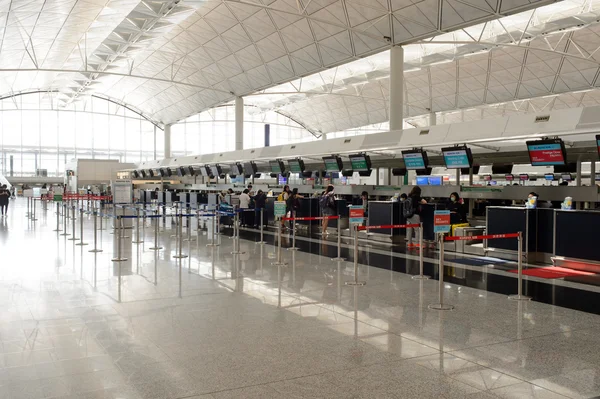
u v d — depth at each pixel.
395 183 28.03
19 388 4.31
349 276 9.86
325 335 5.92
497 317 6.80
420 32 21.41
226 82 37.88
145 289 8.48
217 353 5.26
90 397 4.14
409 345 5.56
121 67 42.53
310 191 24.52
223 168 31.69
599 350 5.41
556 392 4.29
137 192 38.31
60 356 5.14
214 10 28.05
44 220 24.55
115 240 15.85
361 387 4.39
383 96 46.91
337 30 24.70
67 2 25.34
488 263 11.66
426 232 14.81
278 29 27.36
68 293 8.12
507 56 34.09
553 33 28.22
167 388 4.34
